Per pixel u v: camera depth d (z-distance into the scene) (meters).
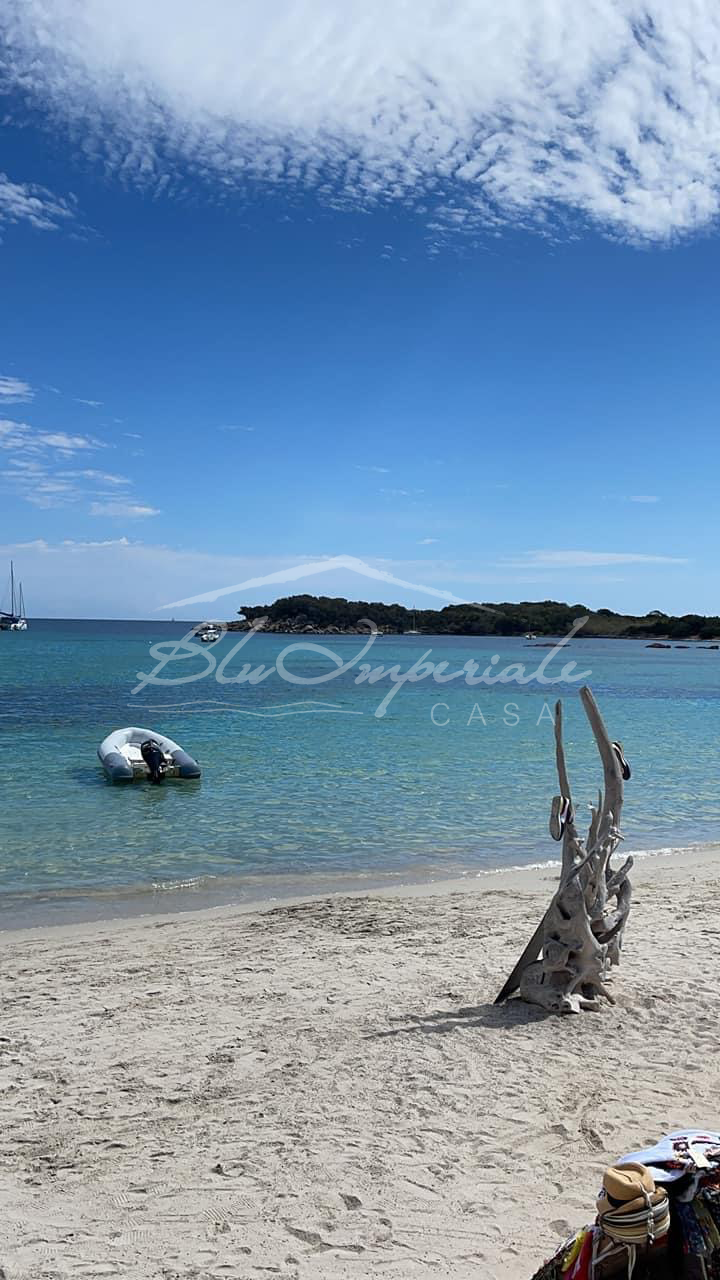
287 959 8.18
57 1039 6.33
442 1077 5.59
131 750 20.42
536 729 30.77
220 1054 6.02
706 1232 2.06
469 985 7.34
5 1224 4.08
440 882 11.70
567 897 6.77
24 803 17.17
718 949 8.33
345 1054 5.97
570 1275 2.14
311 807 16.84
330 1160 4.62
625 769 6.91
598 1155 4.66
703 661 91.88
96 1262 3.80
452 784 19.38
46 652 81.75
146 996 7.22
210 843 13.95
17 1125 5.07
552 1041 6.13
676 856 13.33
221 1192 4.34
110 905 10.59
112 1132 4.96
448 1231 4.00
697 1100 5.26
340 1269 3.74
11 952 8.58
